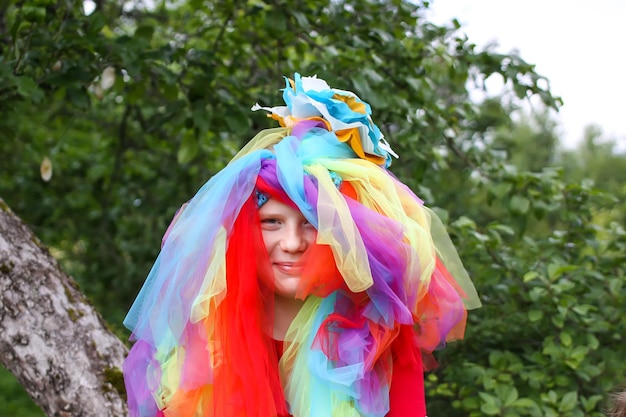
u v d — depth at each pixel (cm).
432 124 301
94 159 473
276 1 287
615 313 277
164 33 415
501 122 412
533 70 273
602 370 263
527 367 265
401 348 174
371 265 159
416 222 170
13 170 457
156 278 167
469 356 288
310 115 174
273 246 164
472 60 277
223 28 316
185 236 161
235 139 406
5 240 202
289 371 167
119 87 288
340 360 164
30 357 195
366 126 169
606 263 284
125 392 197
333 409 160
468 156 311
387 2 306
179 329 156
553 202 288
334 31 297
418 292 166
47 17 279
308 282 159
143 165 451
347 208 157
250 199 164
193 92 285
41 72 274
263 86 321
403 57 291
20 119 439
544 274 274
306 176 161
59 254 523
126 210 446
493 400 245
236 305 159
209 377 154
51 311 200
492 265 277
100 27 267
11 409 504
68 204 462
